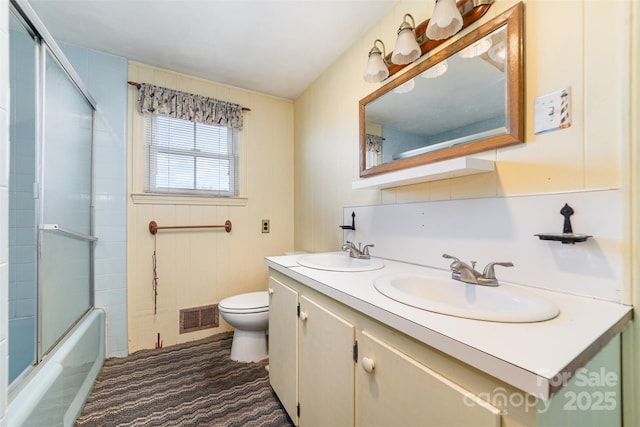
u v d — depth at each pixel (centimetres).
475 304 92
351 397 86
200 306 227
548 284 87
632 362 69
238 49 191
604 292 76
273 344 149
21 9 109
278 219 265
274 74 224
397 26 149
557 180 86
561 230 84
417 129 135
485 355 48
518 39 95
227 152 242
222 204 238
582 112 81
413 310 70
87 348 153
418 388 63
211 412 139
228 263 240
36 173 126
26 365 114
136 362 188
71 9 153
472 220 110
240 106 243
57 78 144
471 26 112
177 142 221
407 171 120
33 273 124
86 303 179
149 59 203
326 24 166
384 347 73
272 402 147
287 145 272
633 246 71
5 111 65
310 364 111
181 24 166
